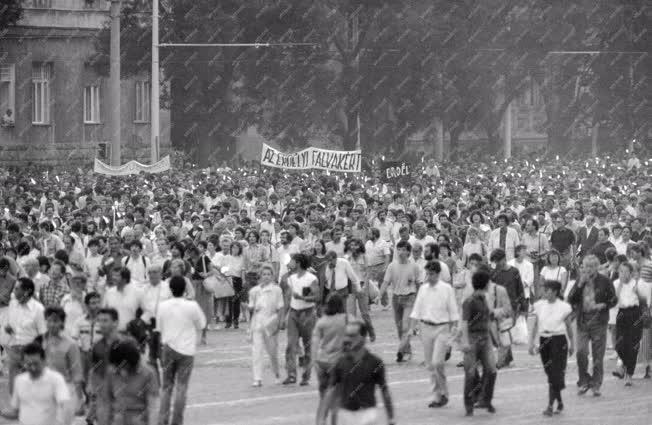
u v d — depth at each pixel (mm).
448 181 116312
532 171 141125
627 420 40875
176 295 39469
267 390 47438
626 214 74750
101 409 33562
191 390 47438
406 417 41531
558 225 67500
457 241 70562
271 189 103250
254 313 48531
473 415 41875
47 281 49688
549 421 40750
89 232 66688
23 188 103188
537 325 43625
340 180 119125
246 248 66562
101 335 36969
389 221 78750
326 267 53094
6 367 51812
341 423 32031
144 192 93000
